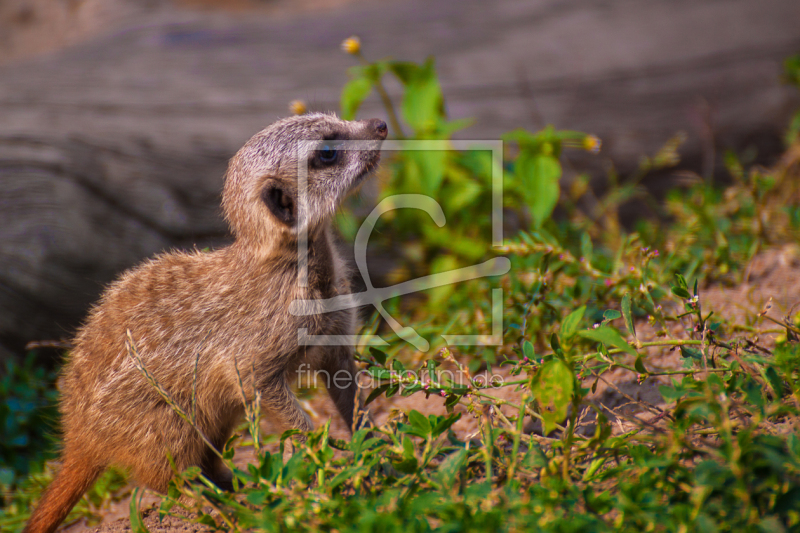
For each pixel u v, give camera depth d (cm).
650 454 468
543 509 411
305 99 1244
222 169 1092
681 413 494
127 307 711
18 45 1714
